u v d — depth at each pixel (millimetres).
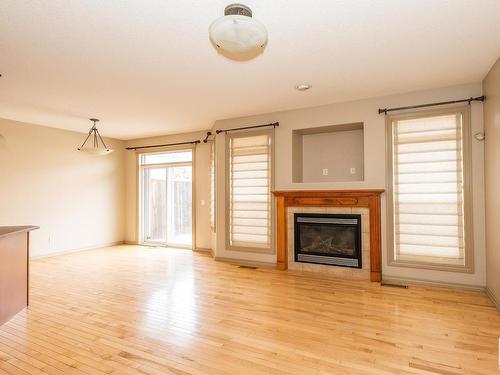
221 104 4555
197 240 6582
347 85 3807
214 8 2211
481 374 2051
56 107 4641
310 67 3266
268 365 2170
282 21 2385
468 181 3734
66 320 2957
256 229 5148
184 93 4043
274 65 3203
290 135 4855
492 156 3322
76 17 2301
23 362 2225
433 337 2576
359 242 4309
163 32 2533
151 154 7320
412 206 4039
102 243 6969
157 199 7340
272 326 2805
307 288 3930
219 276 4516
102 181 6977
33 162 5734
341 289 3877
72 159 6383
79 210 6512
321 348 2404
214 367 2146
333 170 4969
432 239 3928
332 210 4492
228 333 2670
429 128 3963
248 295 3674
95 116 5207
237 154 5328
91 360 2246
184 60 3062
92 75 3416
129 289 3916
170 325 2836
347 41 2713
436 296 3580
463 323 2848
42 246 5859
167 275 4590
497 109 3115
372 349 2383
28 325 2848
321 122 4613
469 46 2824
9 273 3014
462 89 3799
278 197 4855
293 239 4801
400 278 4105
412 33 2586
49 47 2766
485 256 3660
